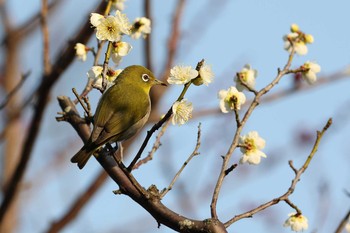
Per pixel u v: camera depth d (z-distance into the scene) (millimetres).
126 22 9734
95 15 9734
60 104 11438
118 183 9750
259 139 10031
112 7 12062
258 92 9727
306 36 11125
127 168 8945
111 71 10945
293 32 11227
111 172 9914
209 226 8703
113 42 10695
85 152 10258
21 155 15164
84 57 11555
